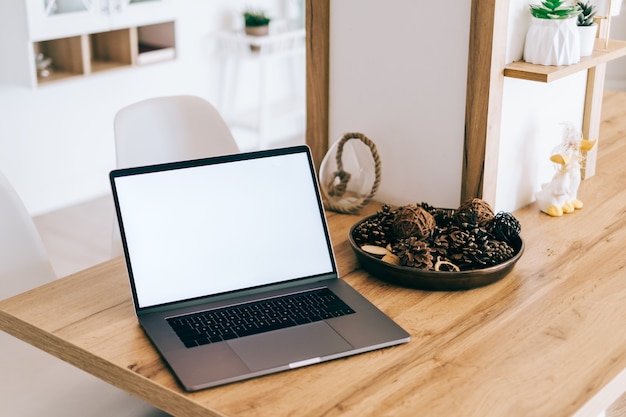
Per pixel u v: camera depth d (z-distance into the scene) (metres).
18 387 1.67
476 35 1.73
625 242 1.78
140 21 4.05
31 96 3.90
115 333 1.41
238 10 4.78
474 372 1.30
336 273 1.59
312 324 1.42
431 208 1.74
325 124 2.09
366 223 1.75
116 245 2.08
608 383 1.27
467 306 1.51
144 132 2.14
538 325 1.44
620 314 1.48
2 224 1.79
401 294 1.55
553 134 2.05
